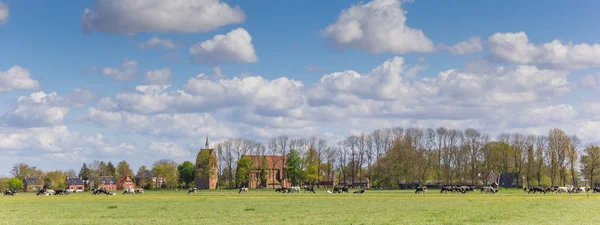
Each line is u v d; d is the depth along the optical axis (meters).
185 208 92.00
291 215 74.38
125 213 80.50
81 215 77.25
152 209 89.81
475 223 60.91
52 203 116.25
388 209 85.75
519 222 62.03
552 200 116.50
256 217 71.25
